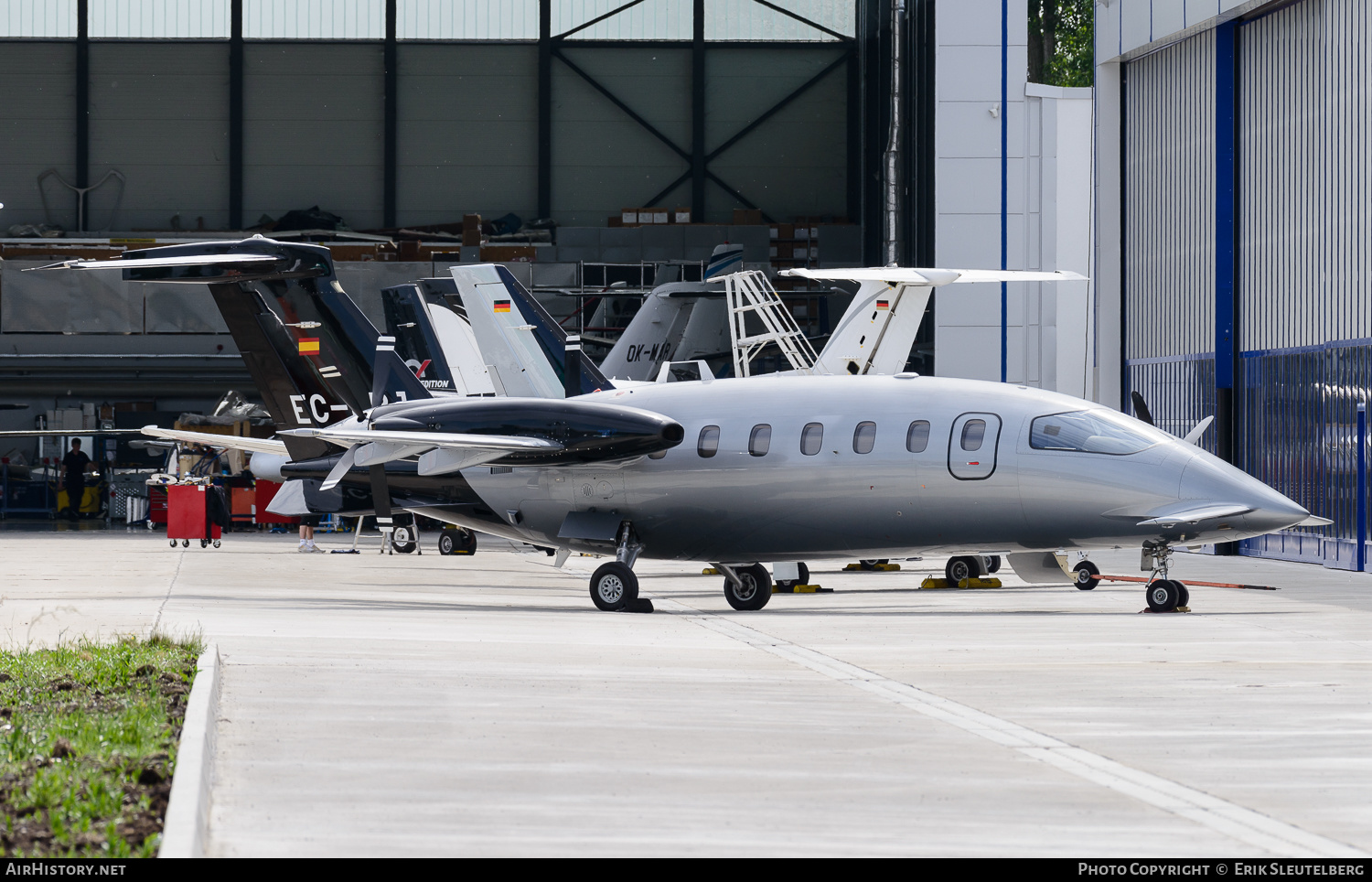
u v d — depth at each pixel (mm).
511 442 68875
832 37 193250
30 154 189000
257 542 138000
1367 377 95375
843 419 68438
